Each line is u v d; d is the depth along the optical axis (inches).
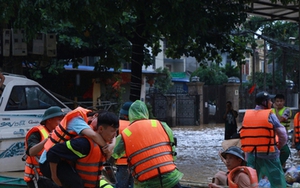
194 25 462.6
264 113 300.8
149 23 464.8
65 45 590.2
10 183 323.6
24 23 434.0
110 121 184.9
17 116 426.9
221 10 502.3
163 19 461.4
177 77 1663.4
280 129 298.7
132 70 516.1
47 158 184.2
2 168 418.9
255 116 303.3
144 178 207.2
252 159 303.4
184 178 411.5
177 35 483.8
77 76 656.4
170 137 216.1
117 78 819.4
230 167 221.5
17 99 429.4
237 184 209.2
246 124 305.0
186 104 1178.0
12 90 425.7
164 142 211.8
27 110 432.5
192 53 625.0
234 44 621.9
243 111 1253.1
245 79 1984.5
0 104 419.5
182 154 602.2
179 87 1614.2
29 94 436.1
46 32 550.6
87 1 419.5
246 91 1349.7
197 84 1190.3
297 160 527.8
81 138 184.5
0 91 423.8
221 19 504.7
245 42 645.3
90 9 423.5
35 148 207.8
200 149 658.2
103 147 186.5
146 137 209.6
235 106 1220.5
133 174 212.5
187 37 546.0
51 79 788.0
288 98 1393.9
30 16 439.5
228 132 636.1
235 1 518.6
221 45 595.8
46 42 518.9
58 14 433.7
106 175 229.1
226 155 223.6
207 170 465.7
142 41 512.4
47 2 423.5
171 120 1144.2
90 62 1012.5
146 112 222.2
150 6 462.3
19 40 491.5
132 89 514.9
